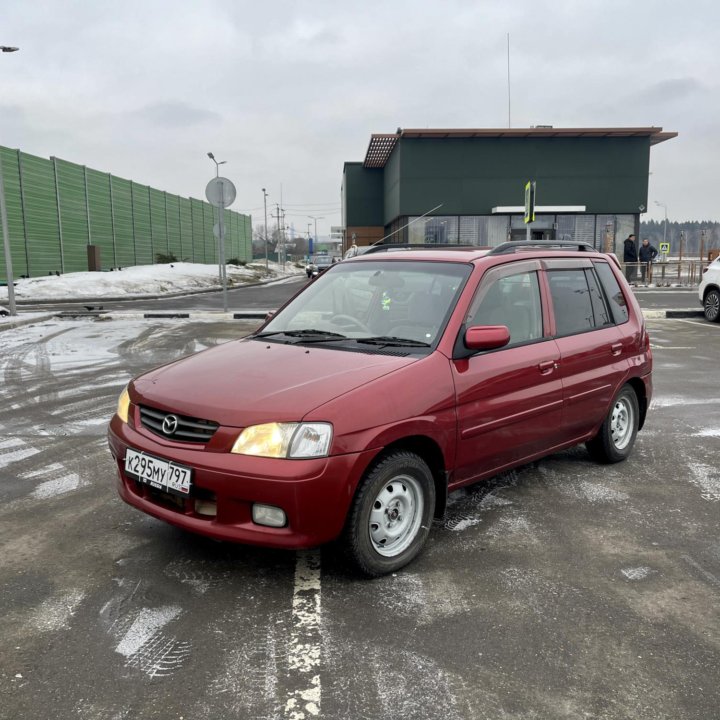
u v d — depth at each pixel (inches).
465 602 121.6
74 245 1365.7
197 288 1212.5
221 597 122.7
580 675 100.7
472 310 151.3
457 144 1246.3
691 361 388.2
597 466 200.4
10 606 119.4
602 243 1279.5
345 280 176.4
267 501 116.0
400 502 133.2
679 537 150.6
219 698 94.8
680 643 109.3
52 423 248.4
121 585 127.2
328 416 118.6
